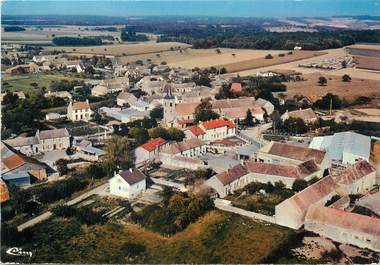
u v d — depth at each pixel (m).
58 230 92.06
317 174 120.50
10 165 120.88
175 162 133.25
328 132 162.75
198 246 85.94
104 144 151.12
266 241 86.94
